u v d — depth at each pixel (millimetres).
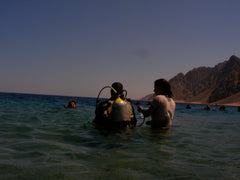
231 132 4809
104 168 1844
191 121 7297
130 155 2293
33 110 8172
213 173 1854
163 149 2650
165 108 4336
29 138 2947
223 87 180375
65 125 4410
